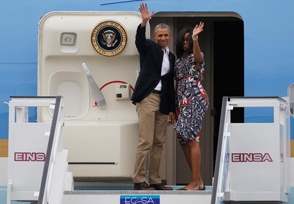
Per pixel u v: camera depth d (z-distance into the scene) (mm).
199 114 20453
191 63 20547
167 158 25156
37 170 19141
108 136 21828
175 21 24562
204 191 19406
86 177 21797
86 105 22453
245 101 18984
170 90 21109
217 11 22453
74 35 22266
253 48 22547
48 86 22281
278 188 19016
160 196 19469
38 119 22172
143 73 20953
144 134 20844
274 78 22547
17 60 22406
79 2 22438
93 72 22469
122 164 21781
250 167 19078
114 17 22328
